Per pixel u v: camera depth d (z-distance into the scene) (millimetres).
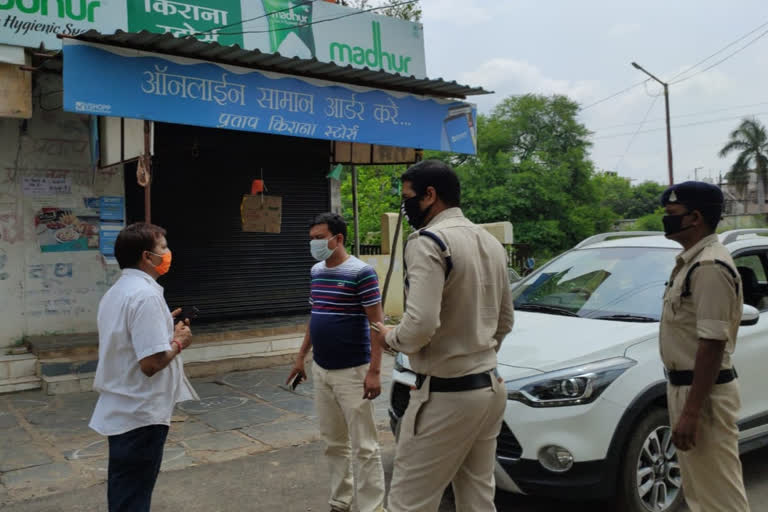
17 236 7250
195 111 6055
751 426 4219
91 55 5512
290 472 4711
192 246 8609
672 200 2848
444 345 2525
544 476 3566
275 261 9352
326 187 9844
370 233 14336
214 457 5012
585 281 4926
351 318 3629
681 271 2846
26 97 6059
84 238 7609
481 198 34219
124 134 6395
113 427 2885
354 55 9148
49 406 6305
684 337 2801
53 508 4078
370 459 3641
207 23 7875
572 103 38969
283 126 6633
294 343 8492
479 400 2529
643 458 3791
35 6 6629
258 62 6320
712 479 2773
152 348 2824
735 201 52062
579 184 37969
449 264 2484
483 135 37969
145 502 2967
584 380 3607
